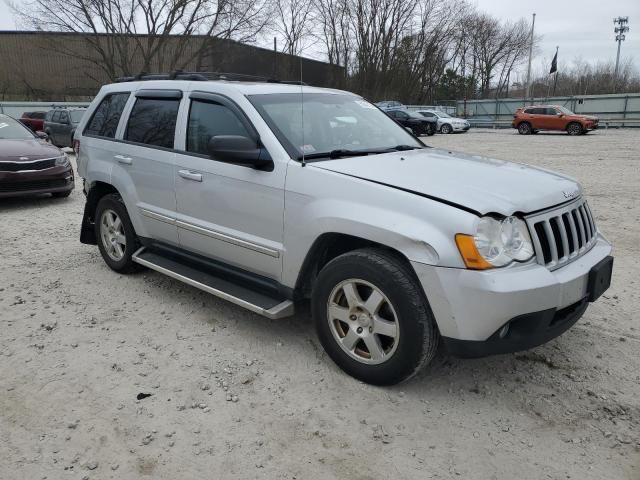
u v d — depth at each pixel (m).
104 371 3.55
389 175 3.30
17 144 9.00
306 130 3.90
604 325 4.25
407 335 3.04
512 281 2.83
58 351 3.81
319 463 2.71
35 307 4.57
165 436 2.91
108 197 5.20
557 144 22.75
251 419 3.05
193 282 4.22
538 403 3.21
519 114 31.81
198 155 4.16
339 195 3.28
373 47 49.66
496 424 3.02
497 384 3.41
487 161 3.94
